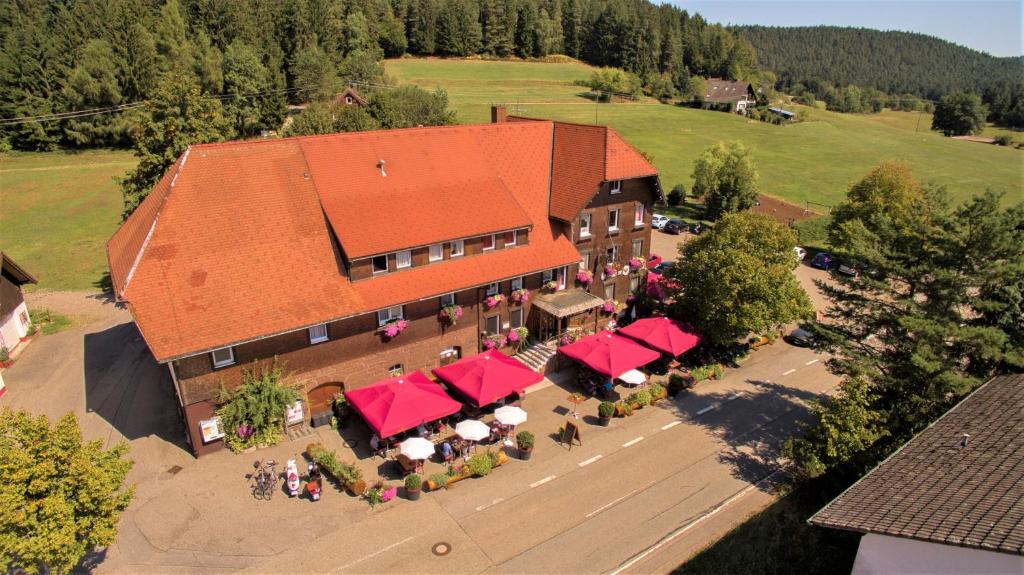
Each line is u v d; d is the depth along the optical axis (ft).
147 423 104.37
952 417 76.95
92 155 289.74
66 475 65.72
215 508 83.87
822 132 446.60
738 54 622.95
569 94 465.88
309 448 93.97
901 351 100.58
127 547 77.05
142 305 88.89
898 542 55.26
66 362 126.31
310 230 104.99
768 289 117.80
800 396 119.85
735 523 84.58
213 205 100.37
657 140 374.84
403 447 87.81
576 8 600.39
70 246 195.42
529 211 128.36
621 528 82.79
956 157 405.80
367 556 76.38
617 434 104.83
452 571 74.54
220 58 309.83
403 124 242.58
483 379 101.35
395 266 108.58
